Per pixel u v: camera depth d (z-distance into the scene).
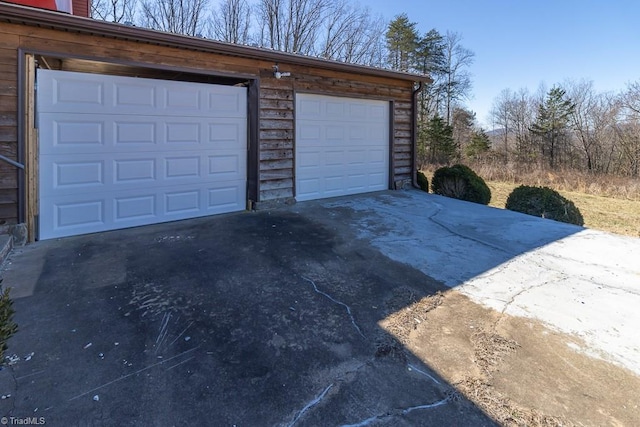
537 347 2.26
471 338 2.36
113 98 4.65
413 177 8.27
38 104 4.20
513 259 3.81
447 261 3.74
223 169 5.68
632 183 13.33
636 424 1.66
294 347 2.23
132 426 1.60
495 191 13.09
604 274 3.42
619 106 19.44
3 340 1.38
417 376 1.98
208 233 4.62
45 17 3.90
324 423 1.64
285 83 6.09
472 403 1.78
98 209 4.67
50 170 4.32
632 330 2.46
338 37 19.81
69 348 2.15
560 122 22.56
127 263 3.56
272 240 4.36
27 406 1.69
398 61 23.66
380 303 2.83
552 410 1.74
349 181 7.30
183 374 1.95
